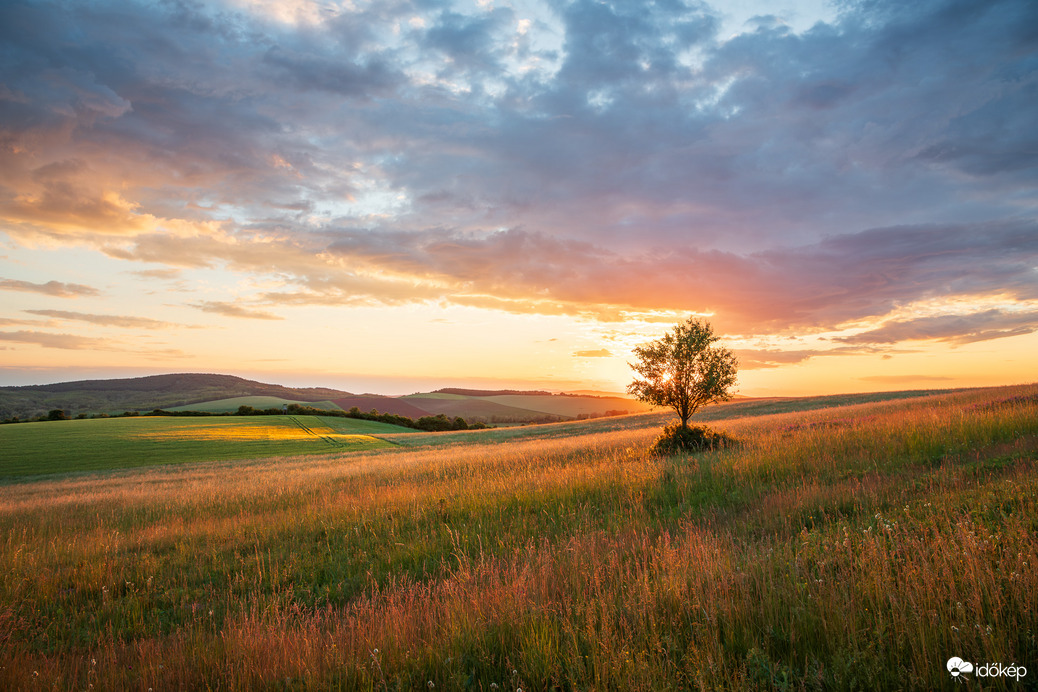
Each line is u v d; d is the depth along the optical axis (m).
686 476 10.83
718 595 4.20
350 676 3.67
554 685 3.33
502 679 3.59
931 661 3.02
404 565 7.26
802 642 3.49
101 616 6.13
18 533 10.97
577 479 11.37
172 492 17.98
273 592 6.39
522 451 24.66
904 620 3.37
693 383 19.61
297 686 3.61
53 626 5.84
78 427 72.50
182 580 7.40
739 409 53.31
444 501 10.53
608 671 3.27
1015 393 21.67
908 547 4.58
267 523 10.45
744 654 3.46
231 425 79.56
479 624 4.21
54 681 4.04
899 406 26.20
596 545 6.43
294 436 66.94
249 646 4.23
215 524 10.84
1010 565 3.89
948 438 11.02
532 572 5.29
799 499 7.61
